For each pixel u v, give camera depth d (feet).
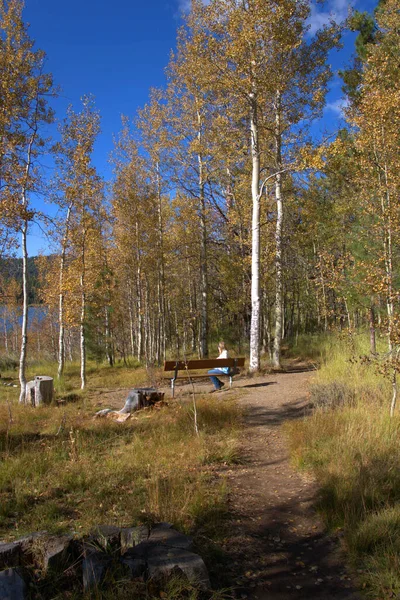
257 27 42.68
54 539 11.30
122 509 14.65
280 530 14.19
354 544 12.59
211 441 22.66
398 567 11.28
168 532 12.06
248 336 90.07
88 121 53.01
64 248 59.36
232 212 67.21
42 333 124.47
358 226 37.91
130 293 92.63
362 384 30.60
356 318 60.80
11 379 65.41
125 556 10.74
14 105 39.88
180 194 70.74
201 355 67.31
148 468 18.71
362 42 53.01
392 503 14.51
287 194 58.75
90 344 75.41
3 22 39.24
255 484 17.71
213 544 12.78
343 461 17.69
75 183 54.08
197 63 45.32
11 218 39.96
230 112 49.29
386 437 19.71
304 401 31.22
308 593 11.10
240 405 31.60
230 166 62.49
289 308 102.68
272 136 51.21
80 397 42.70
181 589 9.92
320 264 44.57
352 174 44.50
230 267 74.69
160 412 29.19
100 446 22.39
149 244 73.20
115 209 69.72
